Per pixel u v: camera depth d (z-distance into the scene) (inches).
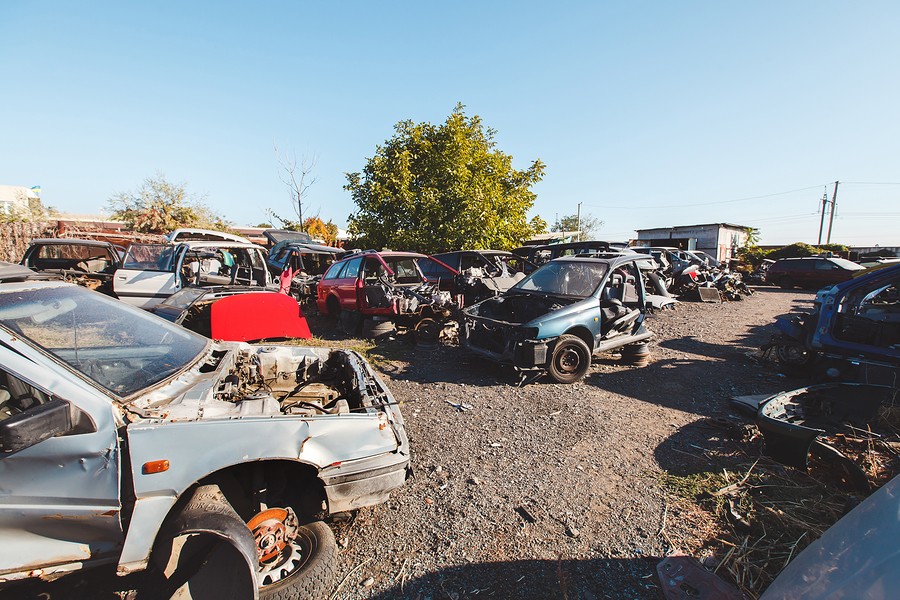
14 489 72.1
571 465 145.6
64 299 100.7
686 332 368.8
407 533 111.0
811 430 126.1
